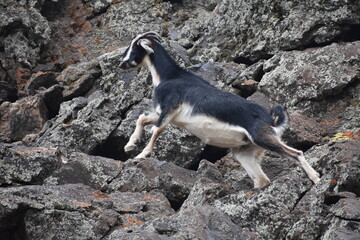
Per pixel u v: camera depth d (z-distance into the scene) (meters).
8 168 26.41
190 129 25.14
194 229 20.53
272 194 22.34
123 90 35.41
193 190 24.00
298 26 34.72
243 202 22.39
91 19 44.28
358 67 30.97
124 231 20.52
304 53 32.50
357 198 22.03
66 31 43.44
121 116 31.98
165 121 25.19
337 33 34.12
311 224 21.12
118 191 25.56
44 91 36.72
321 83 30.67
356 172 22.73
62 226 21.89
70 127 31.03
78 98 35.12
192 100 24.84
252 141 23.64
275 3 36.31
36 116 35.25
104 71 36.94
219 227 21.05
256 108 24.14
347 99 30.64
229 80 33.97
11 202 21.83
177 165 29.64
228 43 37.84
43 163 26.64
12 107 35.28
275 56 33.66
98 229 21.88
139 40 26.86
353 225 20.31
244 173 27.06
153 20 42.78
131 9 43.47
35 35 41.62
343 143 25.47
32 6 42.53
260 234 21.78
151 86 34.75
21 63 40.75
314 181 22.92
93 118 30.92
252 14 37.22
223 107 24.17
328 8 34.34
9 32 41.31
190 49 38.47
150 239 19.62
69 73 38.09
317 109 30.53
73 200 22.78
